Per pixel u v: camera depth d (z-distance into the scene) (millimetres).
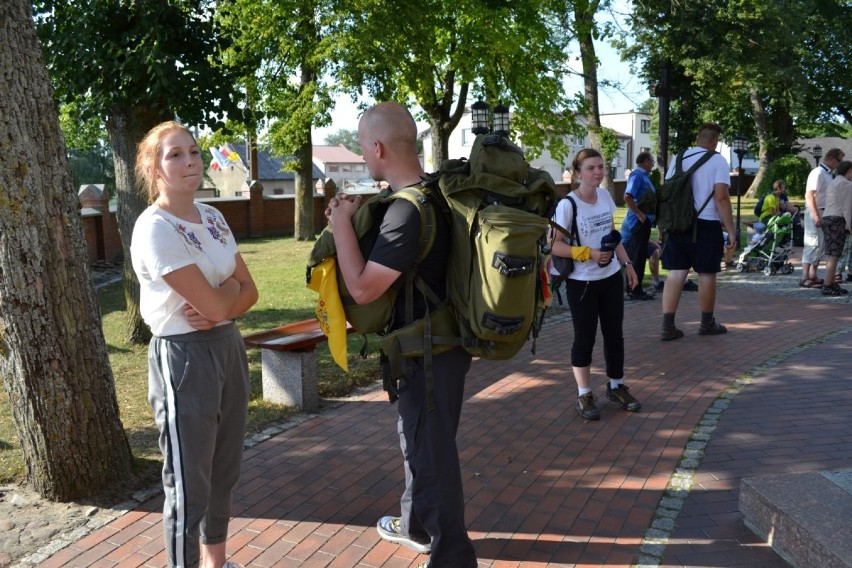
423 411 2963
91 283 4148
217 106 8531
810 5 33375
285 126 20766
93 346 4125
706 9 31031
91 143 22438
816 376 6285
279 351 5750
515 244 2707
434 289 2936
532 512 3926
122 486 4238
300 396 5715
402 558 3508
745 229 20875
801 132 44625
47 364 3951
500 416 5438
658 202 7688
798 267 13742
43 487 4074
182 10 8312
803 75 33250
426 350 2879
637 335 8047
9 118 3709
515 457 4676
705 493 4082
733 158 65938
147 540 3699
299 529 3799
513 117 22062
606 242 4945
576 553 3498
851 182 10195
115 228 18094
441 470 2982
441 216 2898
